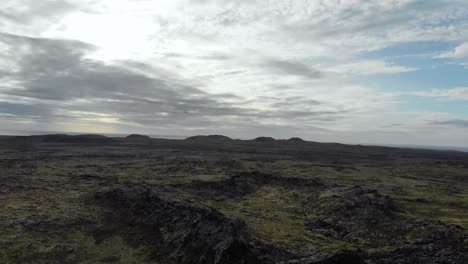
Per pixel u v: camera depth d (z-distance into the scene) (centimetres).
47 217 5512
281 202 7594
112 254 4409
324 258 3575
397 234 5144
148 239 4800
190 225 4662
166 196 6656
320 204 7025
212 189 8431
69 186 8181
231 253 3788
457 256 3869
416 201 8069
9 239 4541
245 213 6400
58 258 4203
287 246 4472
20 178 9112
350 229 5525
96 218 5694
